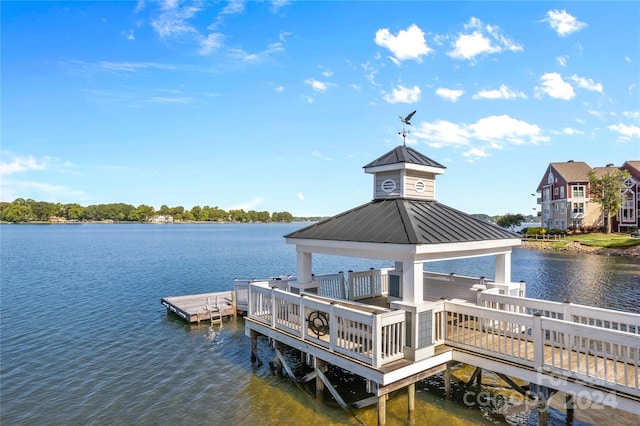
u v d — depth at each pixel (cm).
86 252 5372
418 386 1012
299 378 1075
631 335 616
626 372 629
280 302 1075
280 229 17325
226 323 1762
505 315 783
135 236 9988
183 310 1781
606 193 5584
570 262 3956
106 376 1173
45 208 19300
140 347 1436
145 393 1057
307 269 1128
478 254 963
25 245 6606
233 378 1138
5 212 18425
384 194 1130
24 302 2205
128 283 2864
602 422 816
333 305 867
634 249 4384
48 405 997
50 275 3231
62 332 1627
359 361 798
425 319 813
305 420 879
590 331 663
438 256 855
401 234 841
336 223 1074
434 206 1097
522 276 3172
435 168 1127
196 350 1397
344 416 886
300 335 981
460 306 870
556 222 6359
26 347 1439
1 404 1003
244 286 1853
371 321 762
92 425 899
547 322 720
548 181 6650
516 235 1053
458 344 877
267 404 969
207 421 902
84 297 2348
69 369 1230
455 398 938
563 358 779
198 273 3409
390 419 849
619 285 2755
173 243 7469
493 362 802
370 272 1348
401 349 808
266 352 1365
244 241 8262
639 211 5575
